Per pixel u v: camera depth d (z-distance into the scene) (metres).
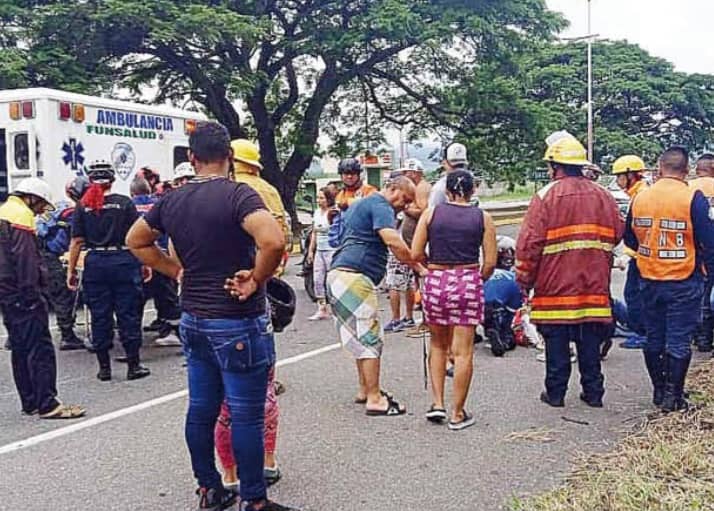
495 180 28.20
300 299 13.02
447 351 6.23
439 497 4.68
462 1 22.78
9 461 5.41
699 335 8.34
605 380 7.37
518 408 6.48
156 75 22.89
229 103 24.12
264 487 4.30
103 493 4.83
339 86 26.39
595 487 4.61
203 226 4.02
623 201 15.82
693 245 6.12
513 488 4.79
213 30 19.36
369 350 6.30
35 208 6.45
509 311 8.56
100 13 18.50
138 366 7.75
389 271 9.77
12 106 11.00
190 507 4.61
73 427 6.16
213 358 4.16
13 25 18.44
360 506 4.57
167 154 12.73
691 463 4.91
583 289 6.35
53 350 6.48
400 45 23.45
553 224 6.34
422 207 9.09
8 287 6.26
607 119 55.28
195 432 4.38
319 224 11.01
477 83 25.67
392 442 5.67
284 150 28.09
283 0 23.12
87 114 11.37
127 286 7.56
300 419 6.23
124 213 7.47
